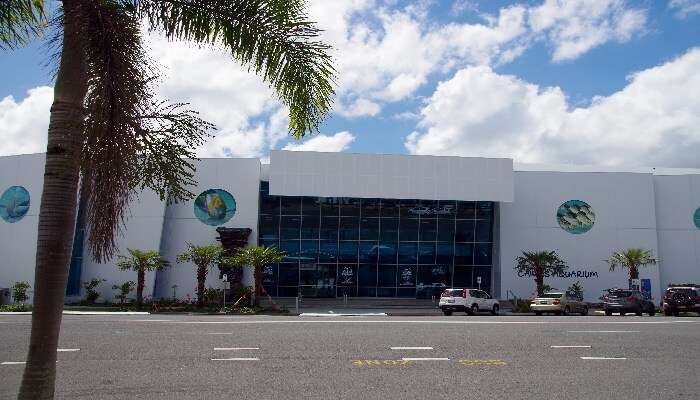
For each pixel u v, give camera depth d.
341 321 20.58
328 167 39.50
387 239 43.41
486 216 44.19
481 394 8.83
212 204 40.03
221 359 11.61
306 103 5.98
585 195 43.59
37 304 4.23
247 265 36.66
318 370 10.60
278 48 5.89
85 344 13.29
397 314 31.95
